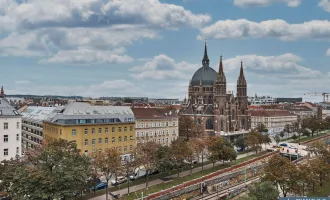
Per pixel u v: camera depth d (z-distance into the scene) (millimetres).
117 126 129375
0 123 101500
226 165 132000
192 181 102125
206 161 141250
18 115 105750
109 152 92125
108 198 87438
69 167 70688
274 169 88438
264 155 152625
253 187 76000
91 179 89625
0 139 101500
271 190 73750
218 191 102688
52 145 86250
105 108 132000
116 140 129125
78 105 124938
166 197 88438
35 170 67688
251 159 141875
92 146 121312
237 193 98375
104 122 125688
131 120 135250
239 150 172500
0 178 75875
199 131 196875
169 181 105438
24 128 166250
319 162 100625
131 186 99438
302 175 85500
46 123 130750
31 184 65625
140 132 142875
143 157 99500
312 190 97312
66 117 116125
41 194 64938
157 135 151125
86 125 119500
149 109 156375
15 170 71312
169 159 103875
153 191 93438
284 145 184750
